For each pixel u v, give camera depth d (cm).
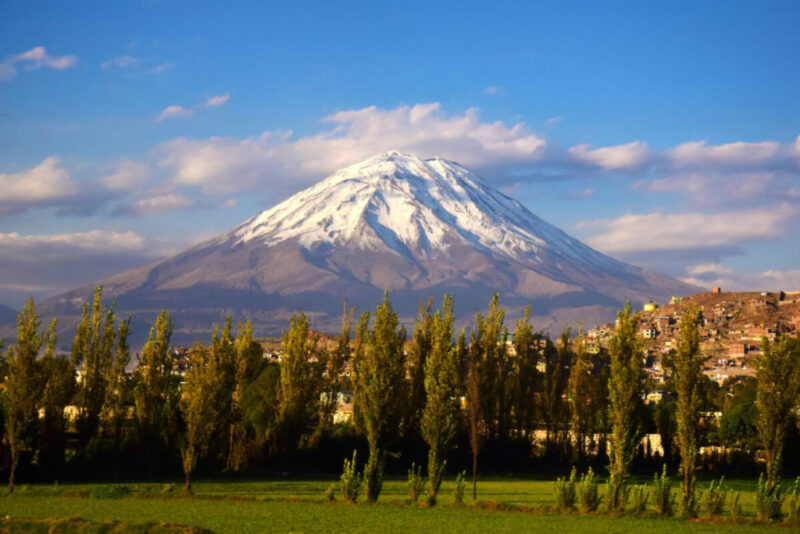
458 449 10919
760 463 11362
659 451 12225
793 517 6138
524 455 11400
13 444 7706
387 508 6806
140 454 9788
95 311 10156
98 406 9931
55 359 9419
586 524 6028
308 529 5738
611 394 6888
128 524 5519
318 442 11069
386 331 10412
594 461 11619
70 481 9106
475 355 10844
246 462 10194
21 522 5628
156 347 10088
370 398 7131
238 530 5694
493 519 6216
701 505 6912
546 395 11900
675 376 6625
